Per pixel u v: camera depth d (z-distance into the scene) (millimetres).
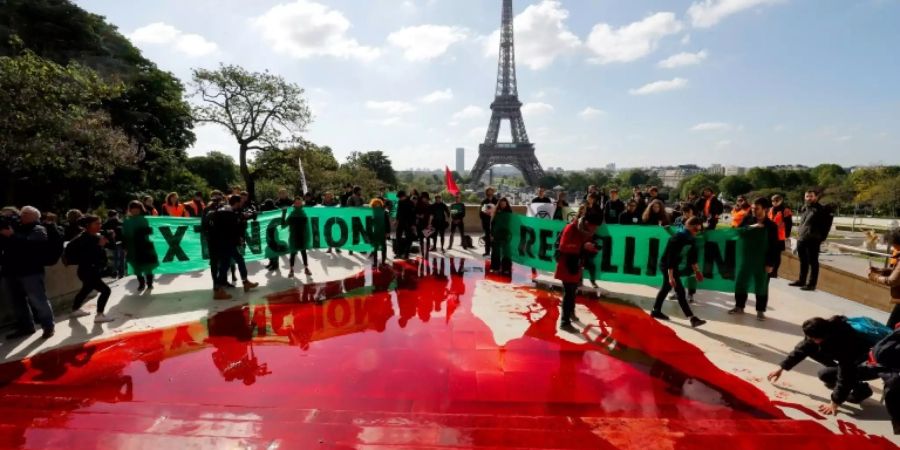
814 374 5566
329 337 6738
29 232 6555
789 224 10602
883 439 4160
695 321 7047
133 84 37406
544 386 5195
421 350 6234
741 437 4113
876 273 5602
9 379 5363
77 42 35031
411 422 4352
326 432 4156
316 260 12672
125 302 8523
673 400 4906
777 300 8820
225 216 8703
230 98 31094
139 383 5254
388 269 11477
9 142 16000
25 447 3854
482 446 3947
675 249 7121
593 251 7000
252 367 5688
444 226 13734
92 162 19625
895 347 4199
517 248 10828
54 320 7367
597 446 3969
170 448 3881
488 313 7918
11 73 15898
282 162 34281
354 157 94062
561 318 7266
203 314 7797
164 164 36719
